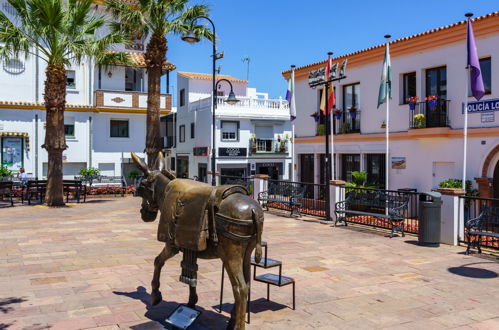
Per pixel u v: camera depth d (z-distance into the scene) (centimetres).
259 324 548
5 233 1166
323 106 1761
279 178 3534
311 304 625
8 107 2791
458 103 1558
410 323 558
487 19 1415
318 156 2208
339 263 868
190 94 3800
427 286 719
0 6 2730
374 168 1930
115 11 2108
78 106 2984
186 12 2120
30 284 708
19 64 2839
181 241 493
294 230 1257
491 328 545
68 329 523
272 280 597
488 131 1456
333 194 1420
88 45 1783
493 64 1445
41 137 2894
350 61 1978
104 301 627
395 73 1792
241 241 467
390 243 1073
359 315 584
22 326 531
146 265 838
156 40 2131
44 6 1627
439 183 1605
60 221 1393
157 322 549
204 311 590
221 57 1908
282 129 3572
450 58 1582
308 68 2194
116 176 3098
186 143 3819
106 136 3117
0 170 2494
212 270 800
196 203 489
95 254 927
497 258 920
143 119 3222
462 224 1062
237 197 481
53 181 1805
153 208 590
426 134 1608
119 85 3131
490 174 1467
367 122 1927
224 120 3341
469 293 684
